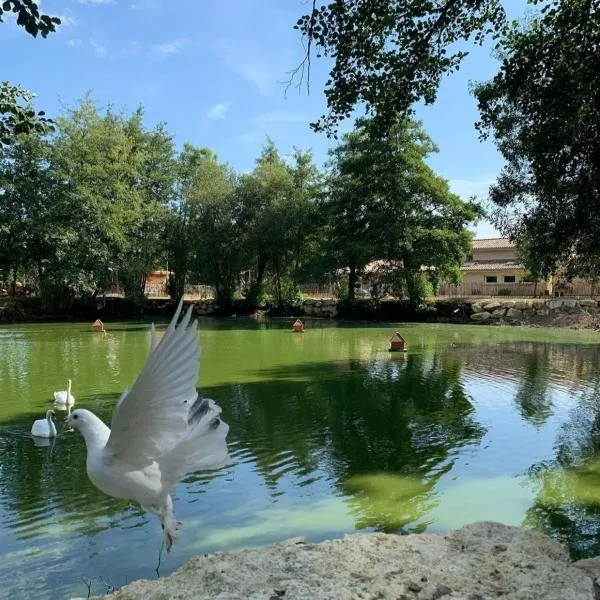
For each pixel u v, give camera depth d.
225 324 39.72
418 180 39.56
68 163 42.56
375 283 42.34
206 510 8.70
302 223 45.06
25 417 13.95
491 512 8.63
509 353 24.98
